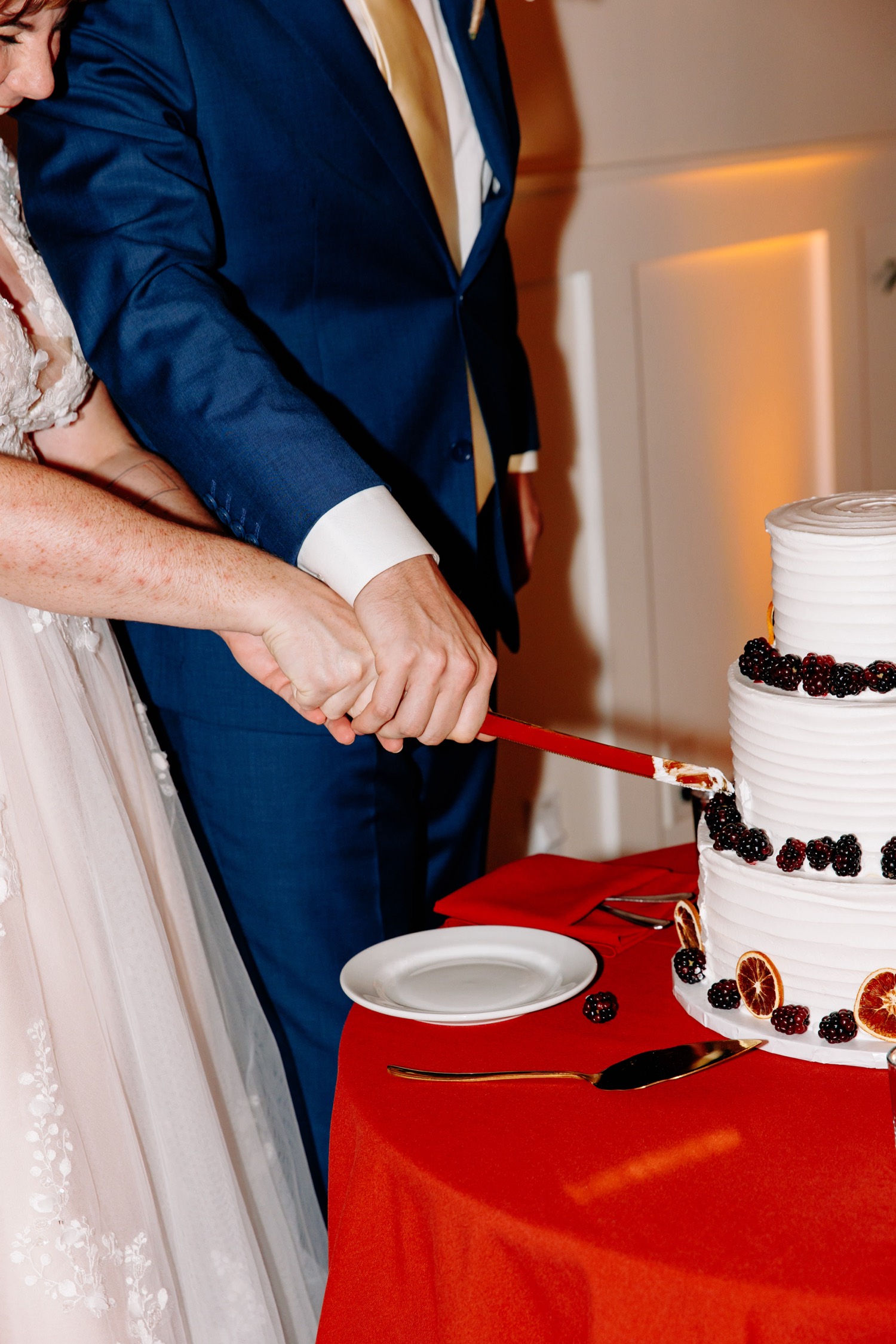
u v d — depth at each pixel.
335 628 1.18
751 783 1.08
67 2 1.18
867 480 3.77
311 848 1.53
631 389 3.05
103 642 1.39
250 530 1.27
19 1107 1.11
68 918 1.20
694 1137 0.95
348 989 1.18
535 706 2.94
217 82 1.38
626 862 1.50
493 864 2.81
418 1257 0.96
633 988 1.20
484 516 1.74
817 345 3.59
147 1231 1.19
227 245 1.43
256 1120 1.44
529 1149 0.95
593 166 2.90
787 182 3.38
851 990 1.03
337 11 1.43
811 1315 0.77
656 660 3.24
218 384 1.27
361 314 1.51
